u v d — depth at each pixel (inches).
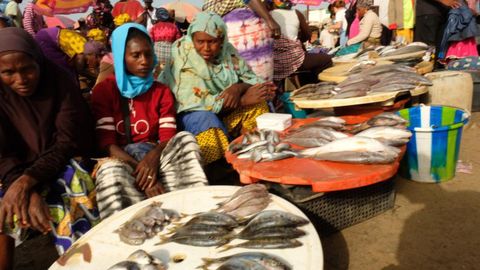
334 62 223.8
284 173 89.5
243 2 169.5
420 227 98.0
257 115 146.7
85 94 158.2
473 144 152.5
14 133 98.0
